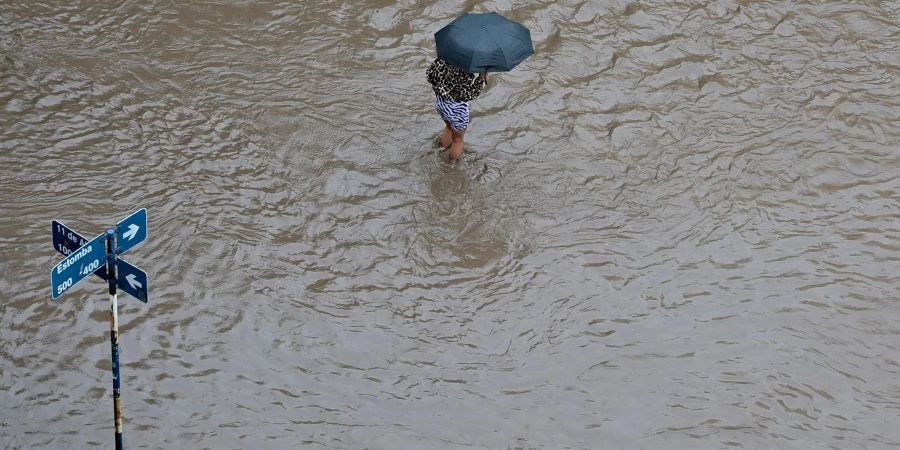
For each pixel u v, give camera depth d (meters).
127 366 10.80
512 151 14.37
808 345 11.73
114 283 8.41
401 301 11.95
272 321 11.52
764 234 13.28
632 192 13.84
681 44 16.61
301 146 14.05
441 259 12.55
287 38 15.99
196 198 13.03
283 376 10.91
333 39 16.06
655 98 15.53
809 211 13.70
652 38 16.69
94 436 10.05
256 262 12.23
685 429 10.67
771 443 10.59
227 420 10.38
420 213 13.18
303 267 12.25
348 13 16.58
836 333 11.91
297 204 13.13
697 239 13.13
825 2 17.77
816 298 12.35
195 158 13.66
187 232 12.48
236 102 14.67
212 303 11.64
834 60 16.53
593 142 14.64
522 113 15.03
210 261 12.15
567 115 15.08
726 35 16.86
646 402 10.95
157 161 13.54
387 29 16.38
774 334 11.85
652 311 12.07
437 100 13.38
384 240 12.73
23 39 15.33
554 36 16.53
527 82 15.59
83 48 15.30
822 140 14.95
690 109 15.38
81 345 10.95
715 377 11.28
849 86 15.98
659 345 11.62
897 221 13.61
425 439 10.37
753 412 10.91
